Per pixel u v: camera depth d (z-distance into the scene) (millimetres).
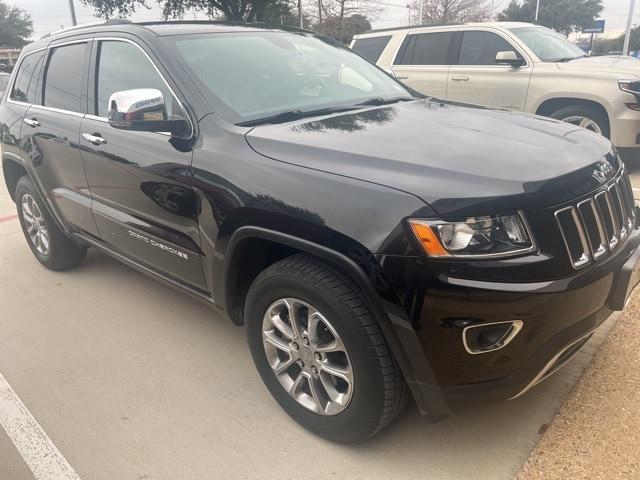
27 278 4535
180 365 3176
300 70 3297
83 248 4504
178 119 2750
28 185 4316
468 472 2277
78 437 2631
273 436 2559
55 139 3721
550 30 7805
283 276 2279
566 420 2496
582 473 2195
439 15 32438
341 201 2064
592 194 2139
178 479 2346
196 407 2797
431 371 2002
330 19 29516
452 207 1896
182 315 3770
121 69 3248
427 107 3121
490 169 2051
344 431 2354
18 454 2549
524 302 1883
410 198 1946
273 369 2586
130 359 3264
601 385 2695
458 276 1874
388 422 2266
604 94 6184
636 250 2311
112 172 3211
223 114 2723
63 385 3045
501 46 7184
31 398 2947
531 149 2281
